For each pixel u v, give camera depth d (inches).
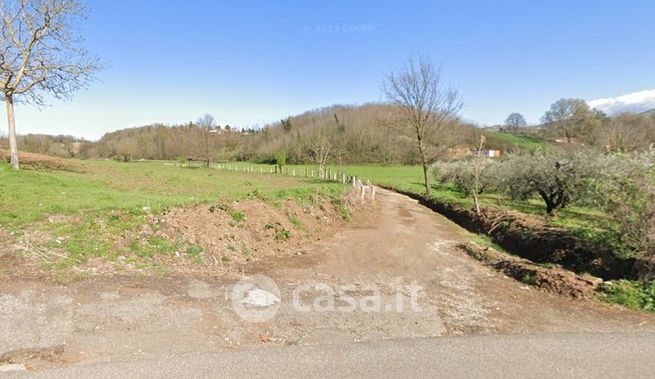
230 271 277.0
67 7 732.0
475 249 379.2
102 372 142.3
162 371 144.7
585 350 171.5
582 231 357.1
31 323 176.6
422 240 440.5
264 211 400.2
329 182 1194.0
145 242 295.1
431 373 149.0
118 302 204.4
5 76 698.2
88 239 286.0
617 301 235.8
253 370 148.0
